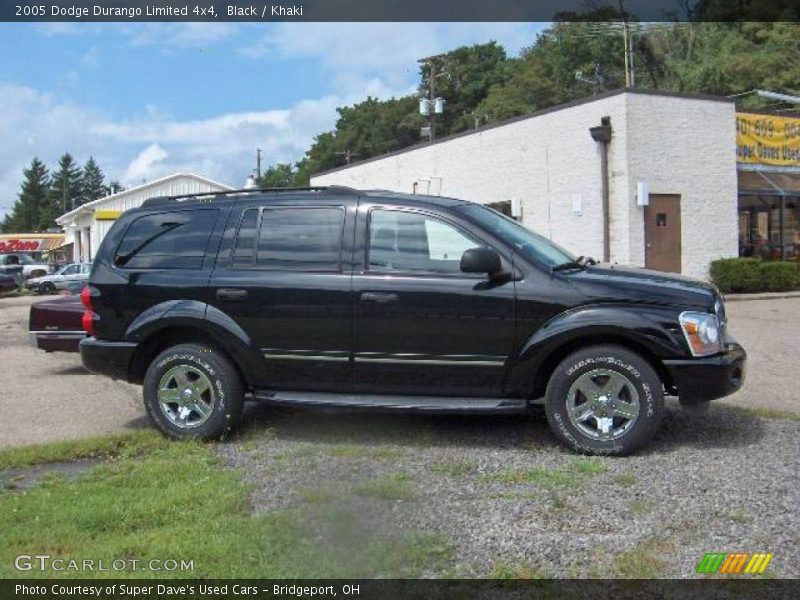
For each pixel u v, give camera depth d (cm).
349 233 606
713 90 4153
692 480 486
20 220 13062
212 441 617
